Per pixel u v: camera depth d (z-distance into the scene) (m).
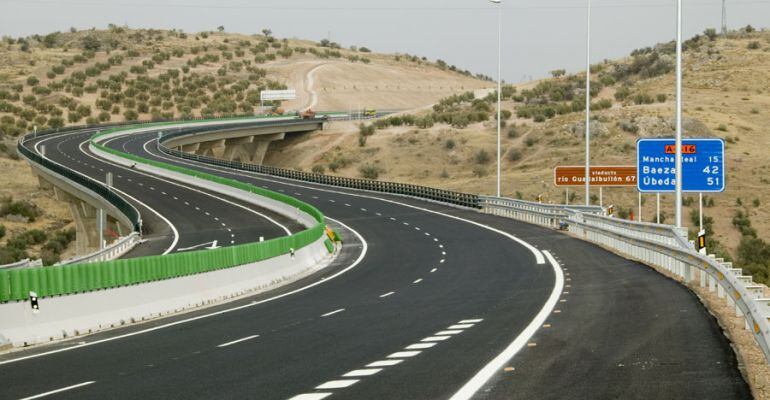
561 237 64.50
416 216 90.62
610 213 72.00
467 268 46.84
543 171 153.38
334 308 32.12
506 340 21.61
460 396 15.22
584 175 82.00
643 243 42.47
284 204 97.81
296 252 52.62
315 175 136.12
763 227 109.56
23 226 134.12
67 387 17.88
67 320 28.59
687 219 112.69
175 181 129.38
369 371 18.16
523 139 180.00
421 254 58.28
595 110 192.12
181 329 28.16
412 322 26.52
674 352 18.70
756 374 16.33
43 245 122.94
